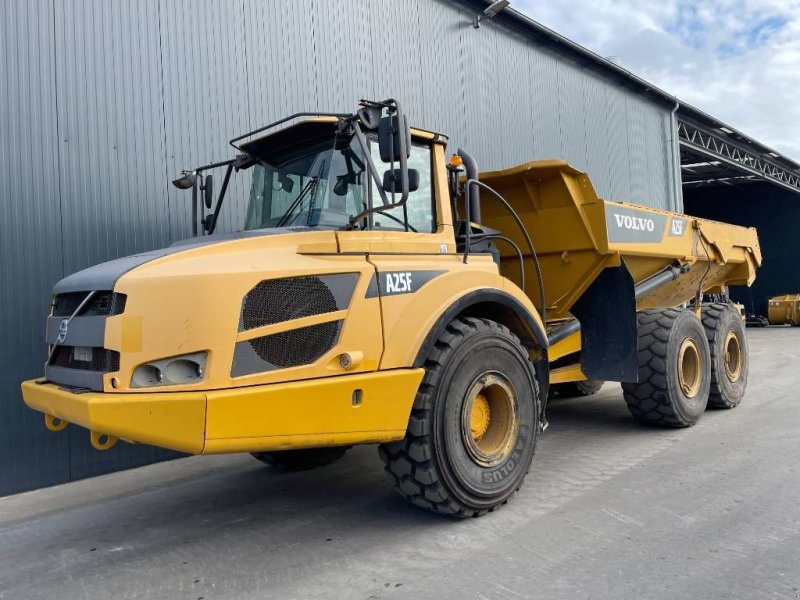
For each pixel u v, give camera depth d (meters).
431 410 3.71
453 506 3.79
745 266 8.38
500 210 5.94
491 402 4.21
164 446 3.04
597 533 3.67
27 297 5.43
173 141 6.42
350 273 3.54
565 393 8.49
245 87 7.06
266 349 3.23
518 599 2.93
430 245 4.05
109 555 3.79
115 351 3.18
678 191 17.44
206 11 6.76
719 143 21.77
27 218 5.45
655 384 5.98
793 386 8.70
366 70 8.55
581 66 13.55
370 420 3.50
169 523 4.32
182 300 3.07
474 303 4.07
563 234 5.55
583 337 5.77
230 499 4.77
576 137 13.26
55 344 3.71
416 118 9.34
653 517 3.89
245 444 3.08
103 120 5.93
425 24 9.62
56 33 5.66
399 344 3.66
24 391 3.89
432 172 4.27
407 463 3.72
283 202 4.23
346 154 3.97
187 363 3.12
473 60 10.57
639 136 15.70
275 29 7.41
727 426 6.30
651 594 2.92
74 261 5.70
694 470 4.83
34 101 5.51
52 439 5.57
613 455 5.36
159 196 6.29
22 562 3.76
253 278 3.21
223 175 5.64
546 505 4.18
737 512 3.92
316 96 7.83
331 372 3.41
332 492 4.77
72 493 5.29
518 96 11.59
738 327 7.39
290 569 3.41
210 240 3.89
